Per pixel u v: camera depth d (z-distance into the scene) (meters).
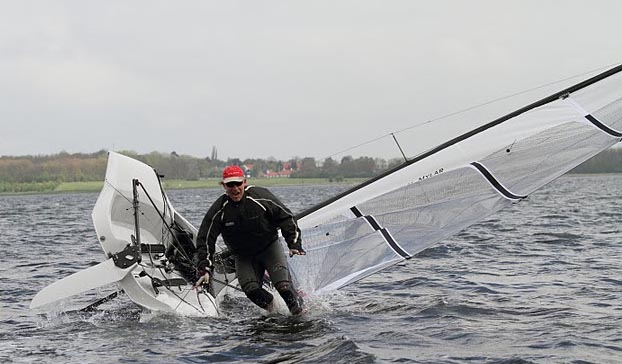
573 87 19.55
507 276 24.08
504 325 16.42
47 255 35.44
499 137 19.59
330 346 14.80
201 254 17.80
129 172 21.34
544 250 31.53
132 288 18.20
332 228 19.94
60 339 16.34
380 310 18.48
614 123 19.05
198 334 16.36
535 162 19.31
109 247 19.67
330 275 19.67
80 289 17.64
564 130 19.25
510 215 56.59
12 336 16.77
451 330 16.02
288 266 18.91
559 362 13.36
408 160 20.08
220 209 17.78
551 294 20.33
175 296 18.78
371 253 19.73
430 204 19.64
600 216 52.75
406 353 14.27
